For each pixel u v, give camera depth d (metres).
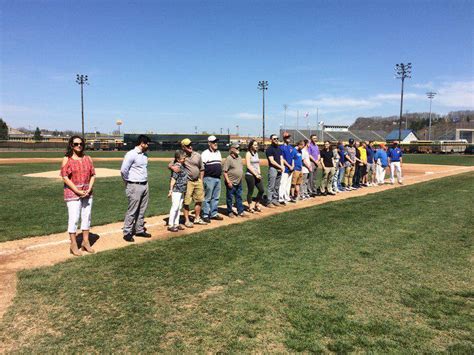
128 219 7.06
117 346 3.43
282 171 10.77
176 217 7.80
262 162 39.53
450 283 5.00
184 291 4.64
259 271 5.35
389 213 9.66
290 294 4.59
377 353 3.37
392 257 6.02
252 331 3.71
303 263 5.71
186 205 8.11
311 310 4.17
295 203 11.46
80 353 3.33
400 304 4.36
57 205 10.80
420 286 4.88
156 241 6.96
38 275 5.14
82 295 4.50
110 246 6.68
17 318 3.95
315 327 3.81
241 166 9.21
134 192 7.00
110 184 16.33
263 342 3.52
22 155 48.19
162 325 3.81
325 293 4.63
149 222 8.72
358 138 93.00
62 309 4.15
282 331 3.72
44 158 41.25
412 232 7.64
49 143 73.50
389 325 3.87
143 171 7.09
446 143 69.38
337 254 6.16
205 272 5.30
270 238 7.16
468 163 35.75
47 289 4.68
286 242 6.87
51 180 17.77
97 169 25.41
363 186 16.03
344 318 4.00
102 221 8.73
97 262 5.72
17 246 6.62
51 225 8.20
